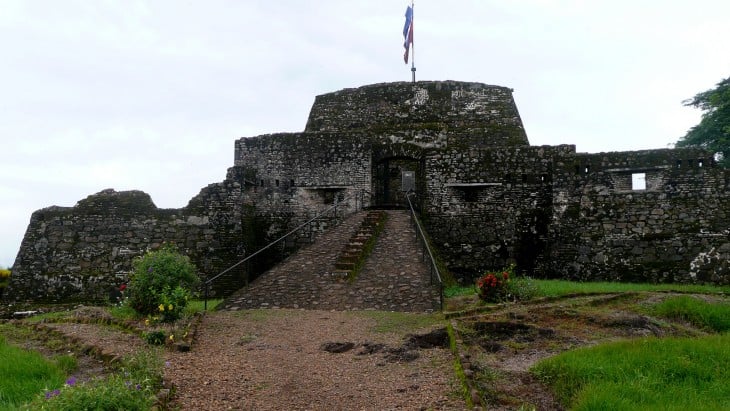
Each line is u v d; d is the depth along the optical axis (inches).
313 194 868.0
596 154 743.1
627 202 720.3
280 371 319.3
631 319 408.8
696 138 1167.6
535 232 783.1
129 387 240.8
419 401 271.0
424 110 989.8
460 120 983.0
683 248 686.5
